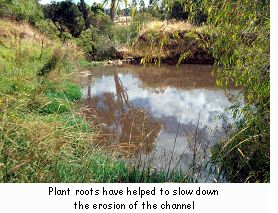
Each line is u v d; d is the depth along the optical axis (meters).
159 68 18.05
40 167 3.54
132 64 20.11
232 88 11.31
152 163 5.23
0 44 13.40
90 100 10.10
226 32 4.26
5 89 7.10
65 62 13.06
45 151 3.68
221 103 9.62
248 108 4.51
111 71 17.08
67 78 11.05
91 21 24.77
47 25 21.42
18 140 3.78
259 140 4.59
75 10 25.48
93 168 4.31
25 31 17.75
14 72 9.05
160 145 6.24
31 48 14.16
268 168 4.61
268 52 4.14
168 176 4.65
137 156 5.60
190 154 5.71
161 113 8.70
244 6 4.10
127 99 10.46
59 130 4.25
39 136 3.85
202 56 19.19
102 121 7.94
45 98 6.20
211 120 7.83
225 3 3.99
